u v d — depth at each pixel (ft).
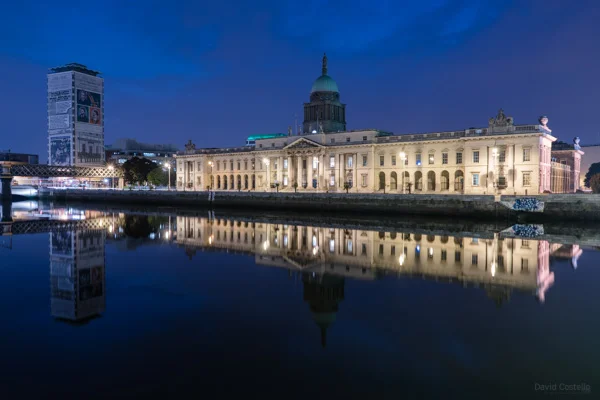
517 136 299.38
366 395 44.91
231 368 50.88
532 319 67.62
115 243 149.28
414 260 117.70
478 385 46.96
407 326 64.59
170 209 354.33
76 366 51.34
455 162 329.11
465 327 64.13
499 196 238.07
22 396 44.52
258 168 437.99
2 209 343.46
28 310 71.97
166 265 110.73
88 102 652.07
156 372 49.75
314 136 403.54
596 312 71.10
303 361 52.65
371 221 242.78
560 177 376.68
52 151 649.61
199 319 67.62
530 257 121.70
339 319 67.72
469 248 138.62
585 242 152.46
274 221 241.14
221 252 131.34
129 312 71.10
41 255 124.36
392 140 358.02
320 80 450.71
